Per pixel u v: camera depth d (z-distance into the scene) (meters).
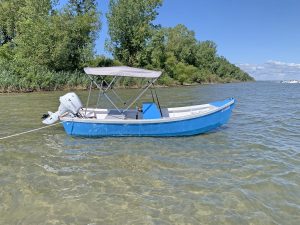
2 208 5.95
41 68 39.44
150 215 5.73
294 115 17.62
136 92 37.38
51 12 48.16
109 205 6.10
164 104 23.67
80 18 46.16
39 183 7.12
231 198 6.41
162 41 62.72
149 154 9.47
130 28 57.50
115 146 10.36
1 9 52.31
